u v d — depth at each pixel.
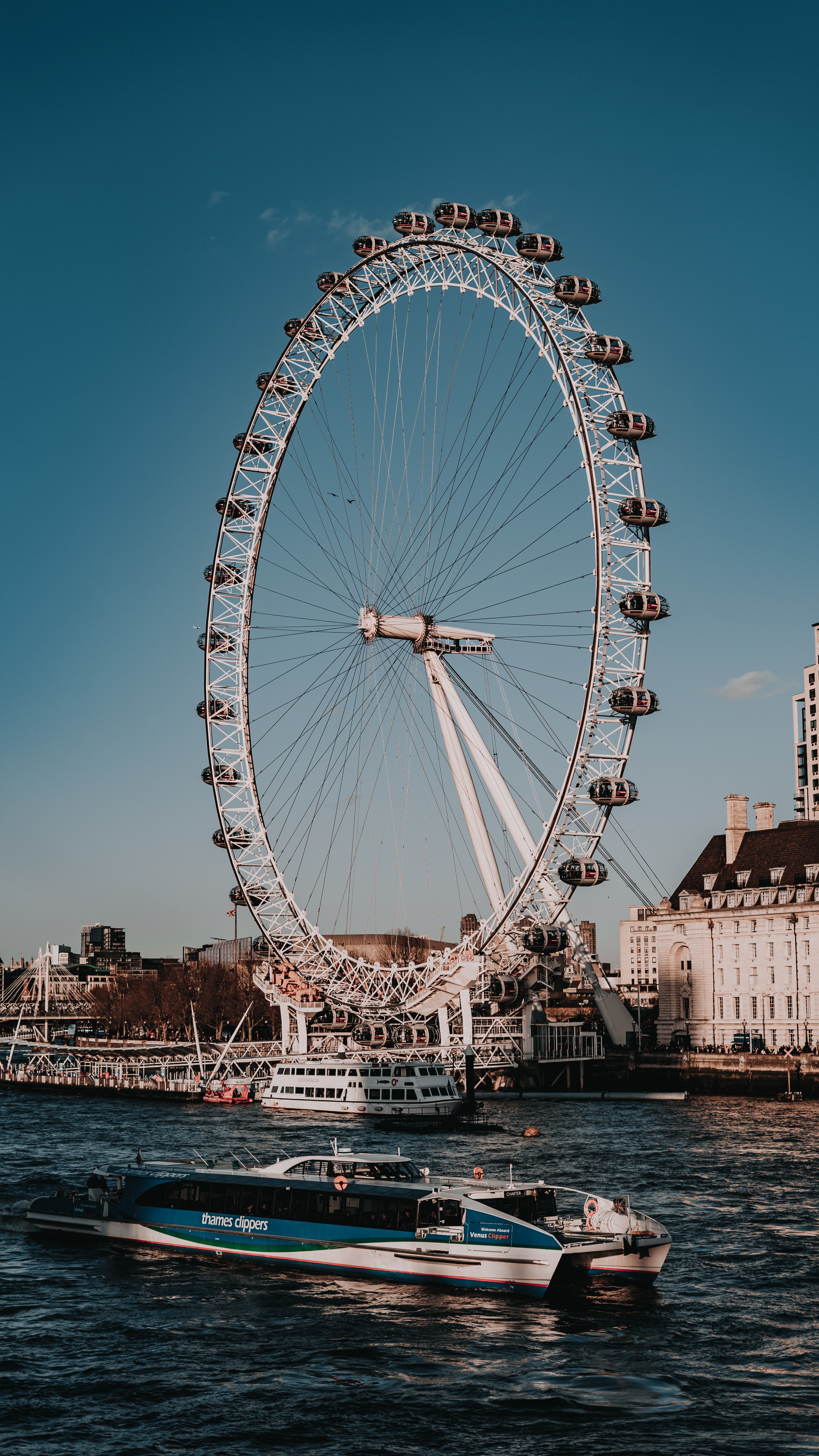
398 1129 140.50
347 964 187.12
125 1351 57.19
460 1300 64.31
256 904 184.62
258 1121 150.88
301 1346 57.72
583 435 157.00
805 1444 47.50
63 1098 191.50
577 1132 133.75
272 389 183.38
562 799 158.88
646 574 157.25
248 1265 71.56
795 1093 167.62
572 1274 66.12
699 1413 50.22
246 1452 46.94
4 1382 53.50
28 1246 76.75
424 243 171.25
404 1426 49.12
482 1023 197.38
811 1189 93.81
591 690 157.25
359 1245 69.00
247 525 184.88
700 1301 64.06
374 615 171.38
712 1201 89.06
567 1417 49.94
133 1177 77.75
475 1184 71.06
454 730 175.75
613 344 156.25
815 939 188.00
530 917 171.88
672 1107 162.62
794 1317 61.50
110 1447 47.34
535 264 161.50
